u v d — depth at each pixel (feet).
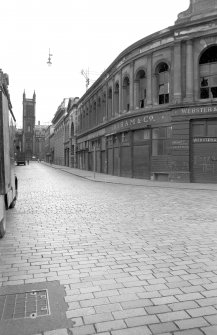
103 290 15.31
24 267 18.63
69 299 14.38
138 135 94.63
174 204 43.01
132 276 17.07
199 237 25.17
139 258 20.10
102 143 131.44
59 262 19.47
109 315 12.93
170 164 82.28
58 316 12.89
